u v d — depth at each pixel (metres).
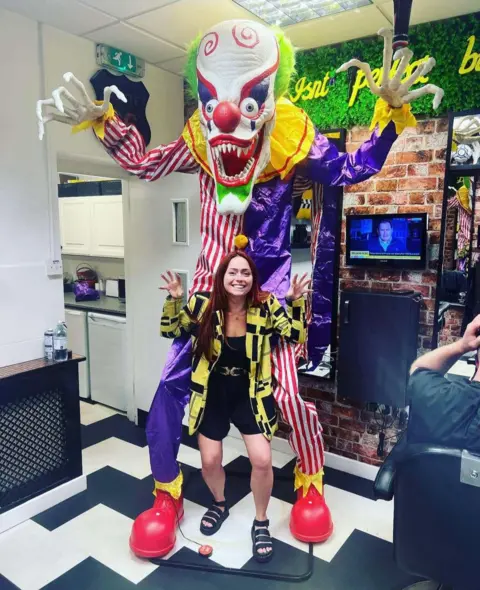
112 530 2.26
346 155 1.99
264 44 1.80
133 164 2.14
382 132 1.85
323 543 2.16
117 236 4.19
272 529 2.26
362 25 2.27
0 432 2.24
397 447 1.48
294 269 2.72
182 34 2.50
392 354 2.38
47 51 2.40
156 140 3.07
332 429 2.80
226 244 2.05
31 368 2.33
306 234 2.65
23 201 2.37
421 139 2.31
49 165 2.46
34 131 2.39
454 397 1.27
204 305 2.00
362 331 2.44
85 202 4.40
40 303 2.49
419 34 2.25
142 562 2.05
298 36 2.41
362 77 2.42
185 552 2.11
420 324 2.40
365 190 2.48
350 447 2.76
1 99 2.23
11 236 2.33
